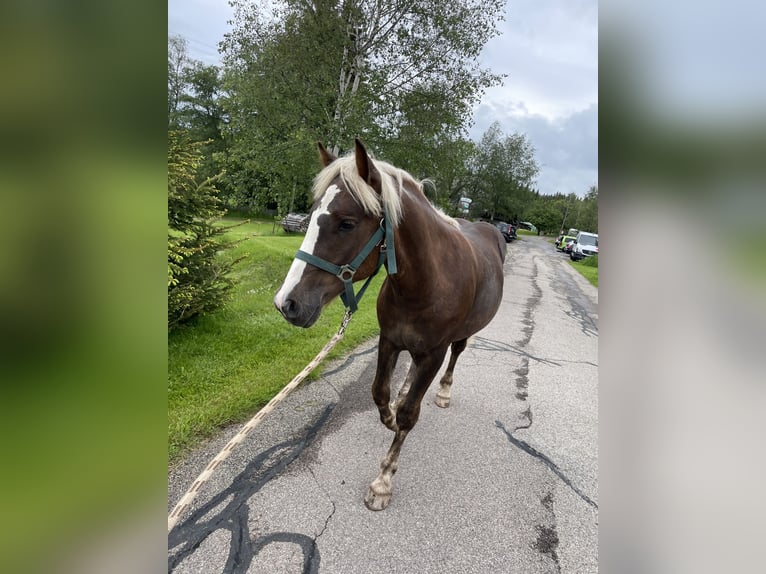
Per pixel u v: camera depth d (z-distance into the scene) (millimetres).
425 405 3119
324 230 1522
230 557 1661
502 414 3080
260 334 4191
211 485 2057
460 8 7238
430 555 1766
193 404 2709
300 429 2609
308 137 6746
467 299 2084
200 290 3816
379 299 2145
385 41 7137
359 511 1969
